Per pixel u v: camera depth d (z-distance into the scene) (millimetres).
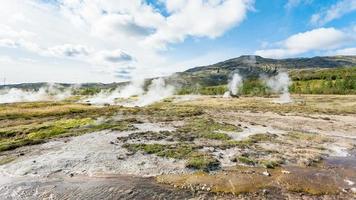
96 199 18812
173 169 24750
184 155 28656
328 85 161875
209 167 25375
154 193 19656
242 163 26812
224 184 21328
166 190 20188
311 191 20266
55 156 28641
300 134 42469
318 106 94000
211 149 31625
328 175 23812
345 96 129375
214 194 19516
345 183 22016
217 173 23859
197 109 83188
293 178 22859
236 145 33875
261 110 83062
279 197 19141
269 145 34594
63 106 84438
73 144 33688
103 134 39719
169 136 38781
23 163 26453
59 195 19500
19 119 57969
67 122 50281
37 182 21922
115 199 18750
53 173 23953
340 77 193375
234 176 23109
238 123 54312
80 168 25094
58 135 38969
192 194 19484
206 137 38562
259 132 44000
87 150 30781
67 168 25125
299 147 33875
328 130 48375
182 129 44500
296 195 19516
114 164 26078
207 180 22141
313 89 161375
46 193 19828
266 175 23453
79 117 59344
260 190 20281
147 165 25828
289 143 36094
